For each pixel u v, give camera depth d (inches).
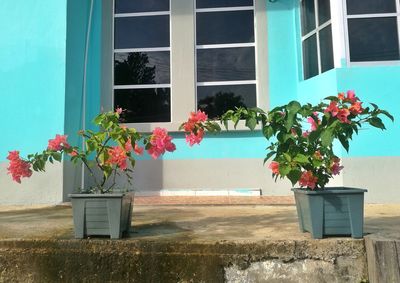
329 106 121.7
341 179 219.1
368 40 226.1
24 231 145.4
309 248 123.6
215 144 265.3
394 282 115.5
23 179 234.7
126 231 140.0
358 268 123.0
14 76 242.1
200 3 280.4
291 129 129.1
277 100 267.7
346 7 227.6
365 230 139.0
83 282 126.6
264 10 273.7
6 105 241.0
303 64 265.1
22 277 128.6
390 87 219.6
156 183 264.7
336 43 226.2
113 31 281.4
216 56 277.1
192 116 133.6
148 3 282.7
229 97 273.7
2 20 244.8
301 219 137.9
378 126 123.3
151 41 280.5
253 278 123.3
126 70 279.6
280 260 123.6
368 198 217.9
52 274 128.0
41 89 240.1
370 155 219.3
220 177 263.6
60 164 234.1
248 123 128.7
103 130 143.3
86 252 127.6
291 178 125.5
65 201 236.5
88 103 271.9
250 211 197.3
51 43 241.8
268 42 271.4
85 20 267.4
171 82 274.7
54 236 135.1
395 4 227.0
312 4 256.4
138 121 275.4
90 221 130.3
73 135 247.6
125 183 263.6
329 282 122.3
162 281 124.6
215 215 185.2
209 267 124.1
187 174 264.8
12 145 238.4
